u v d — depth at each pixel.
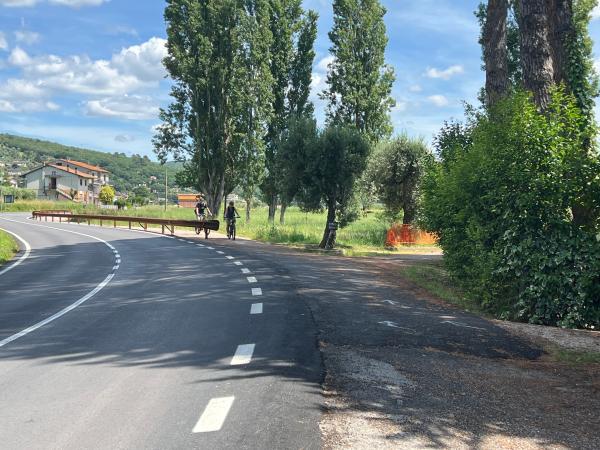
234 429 4.09
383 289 11.53
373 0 38.00
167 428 4.15
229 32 41.53
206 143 41.84
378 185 30.70
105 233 34.41
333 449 3.75
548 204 9.61
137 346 6.86
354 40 38.19
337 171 24.34
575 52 12.62
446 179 12.68
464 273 11.84
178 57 41.12
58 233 34.47
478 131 11.99
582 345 7.21
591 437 4.17
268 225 36.34
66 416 4.48
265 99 41.22
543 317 9.05
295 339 6.91
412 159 29.95
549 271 9.18
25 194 104.94
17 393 5.14
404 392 5.03
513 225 9.91
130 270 15.87
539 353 6.77
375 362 5.98
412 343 6.92
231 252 20.70
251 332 7.39
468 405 4.77
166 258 18.88
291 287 11.48
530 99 11.92
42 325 8.51
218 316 8.60
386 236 30.80
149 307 9.71
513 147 10.19
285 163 25.02
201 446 3.81
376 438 3.96
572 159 9.50
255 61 41.22
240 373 5.52
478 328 8.01
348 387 5.10
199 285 12.23
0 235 28.11
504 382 5.50
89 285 13.10
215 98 41.75
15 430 4.21
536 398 5.04
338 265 16.55
